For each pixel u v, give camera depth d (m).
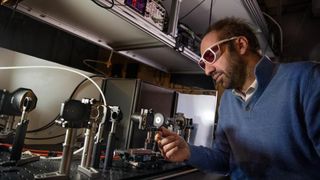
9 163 0.95
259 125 0.94
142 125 1.37
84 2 1.09
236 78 0.98
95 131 1.10
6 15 1.42
